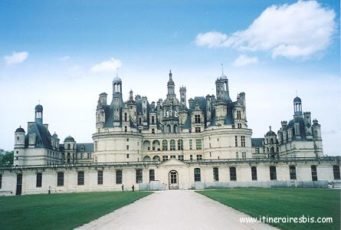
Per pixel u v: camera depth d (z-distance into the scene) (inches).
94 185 4222.4
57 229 993.5
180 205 1685.5
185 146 4904.0
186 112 5098.4
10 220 1211.2
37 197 2908.5
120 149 4512.8
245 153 4571.9
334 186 3868.1
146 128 5014.8
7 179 4210.1
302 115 5054.1
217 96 4785.9
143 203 1861.5
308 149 4891.7
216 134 4626.0
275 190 3088.1
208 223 1064.2
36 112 5374.0
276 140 5723.4
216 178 4252.0
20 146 4800.7
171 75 5265.8
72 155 5767.7
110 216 1277.1
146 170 4261.8
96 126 4687.5
